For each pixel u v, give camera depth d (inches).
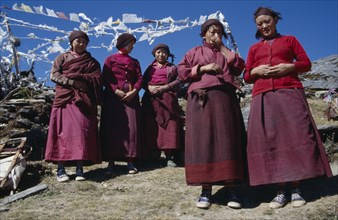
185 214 175.6
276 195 192.2
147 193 200.8
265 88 182.7
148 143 248.1
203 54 190.7
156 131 247.6
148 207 182.7
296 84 181.8
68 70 224.4
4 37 324.5
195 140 181.2
